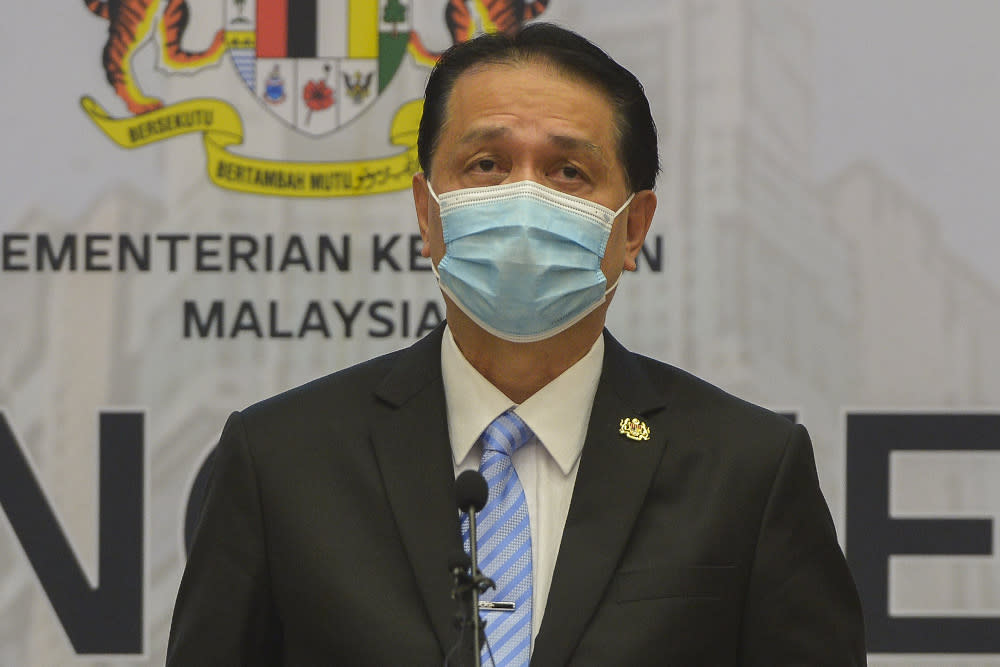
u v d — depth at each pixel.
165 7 13.60
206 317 13.55
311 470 7.67
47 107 13.55
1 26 13.55
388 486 7.55
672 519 7.47
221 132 13.58
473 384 7.92
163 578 13.44
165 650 13.41
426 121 8.18
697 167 13.55
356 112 13.59
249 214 13.57
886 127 13.48
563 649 6.98
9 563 13.36
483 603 7.20
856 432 13.41
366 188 13.58
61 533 13.41
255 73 13.60
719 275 13.52
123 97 13.56
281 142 13.58
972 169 13.45
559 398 7.87
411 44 13.62
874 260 13.48
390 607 7.16
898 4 13.49
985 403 13.38
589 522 7.42
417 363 8.16
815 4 13.52
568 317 7.76
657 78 13.58
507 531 7.46
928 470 13.39
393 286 13.58
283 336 13.55
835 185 13.48
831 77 13.50
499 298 7.60
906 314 13.44
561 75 7.78
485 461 7.67
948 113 13.48
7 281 13.49
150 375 13.52
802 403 13.45
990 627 13.32
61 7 13.59
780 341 13.48
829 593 7.76
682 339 13.52
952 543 13.35
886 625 13.31
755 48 13.56
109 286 13.53
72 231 13.52
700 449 7.74
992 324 13.38
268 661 7.85
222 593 7.61
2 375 13.46
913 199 13.46
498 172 7.84
